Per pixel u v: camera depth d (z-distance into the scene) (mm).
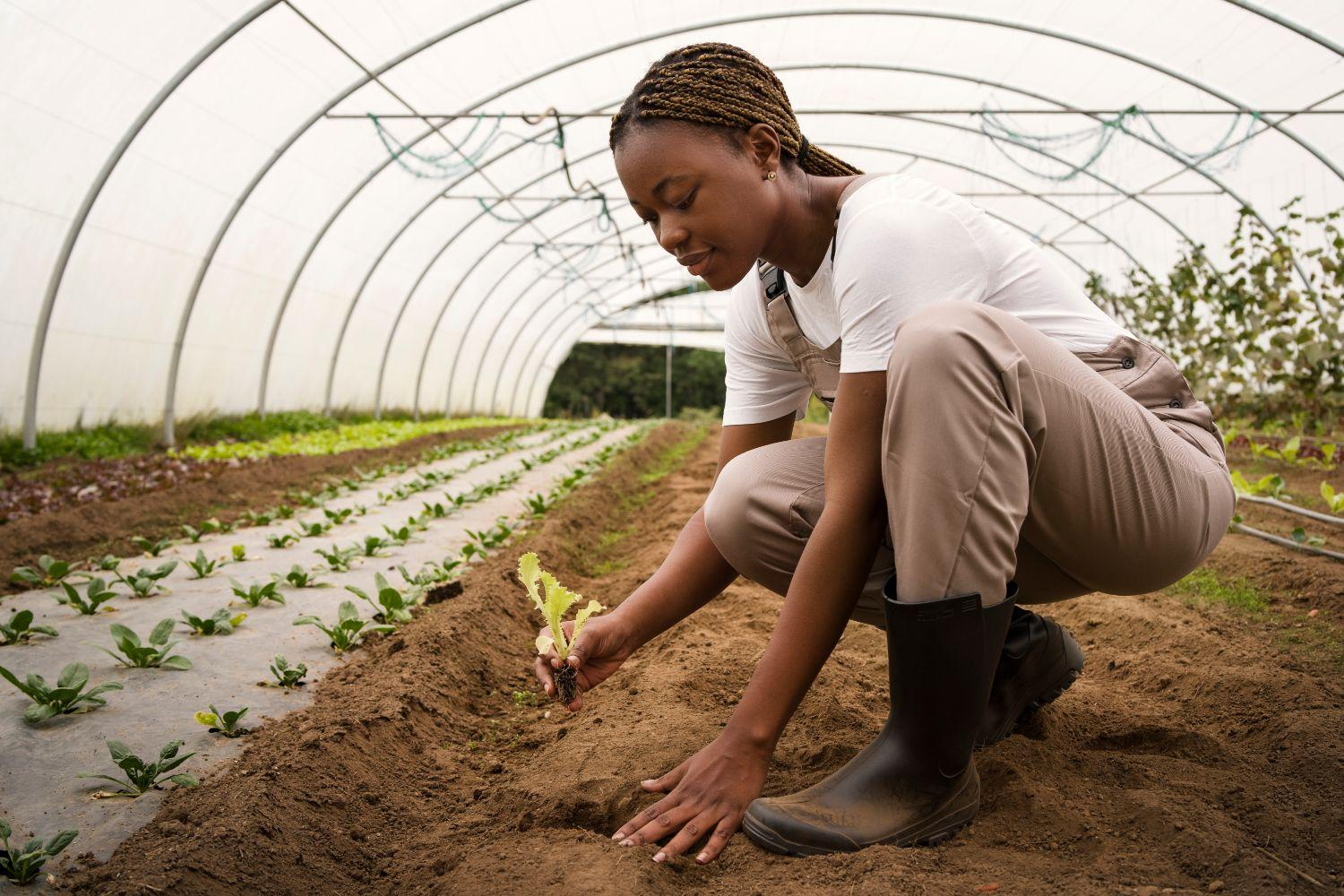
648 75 1690
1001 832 1699
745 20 10789
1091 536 1736
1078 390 1646
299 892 1764
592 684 1972
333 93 10258
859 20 10883
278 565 4973
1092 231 16531
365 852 1963
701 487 7719
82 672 2740
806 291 1914
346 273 14664
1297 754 2051
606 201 16422
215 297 11898
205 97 9258
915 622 1554
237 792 2018
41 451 9359
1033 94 12078
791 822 1618
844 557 1659
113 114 8578
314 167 11633
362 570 4809
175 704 2762
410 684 2791
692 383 46344
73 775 2254
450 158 12922
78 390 10258
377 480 9406
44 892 1728
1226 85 10484
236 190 10820
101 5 7508
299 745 2266
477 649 3363
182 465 9477
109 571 4785
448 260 17391
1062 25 10266
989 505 1545
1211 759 2109
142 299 10594
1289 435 10312
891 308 1666
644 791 1854
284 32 8992
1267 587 3770
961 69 11844
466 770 2447
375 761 2344
